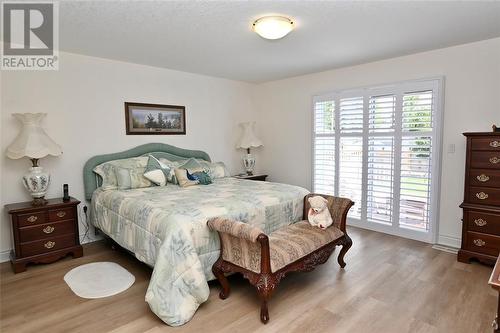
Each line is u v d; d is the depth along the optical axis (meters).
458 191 3.48
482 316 2.15
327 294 2.49
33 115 3.08
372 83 4.09
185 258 2.20
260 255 2.15
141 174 3.73
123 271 2.96
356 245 3.61
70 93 3.62
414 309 2.26
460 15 2.55
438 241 3.65
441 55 3.50
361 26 2.78
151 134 4.36
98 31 2.85
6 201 3.24
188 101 4.77
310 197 3.17
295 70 4.56
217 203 2.75
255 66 4.32
